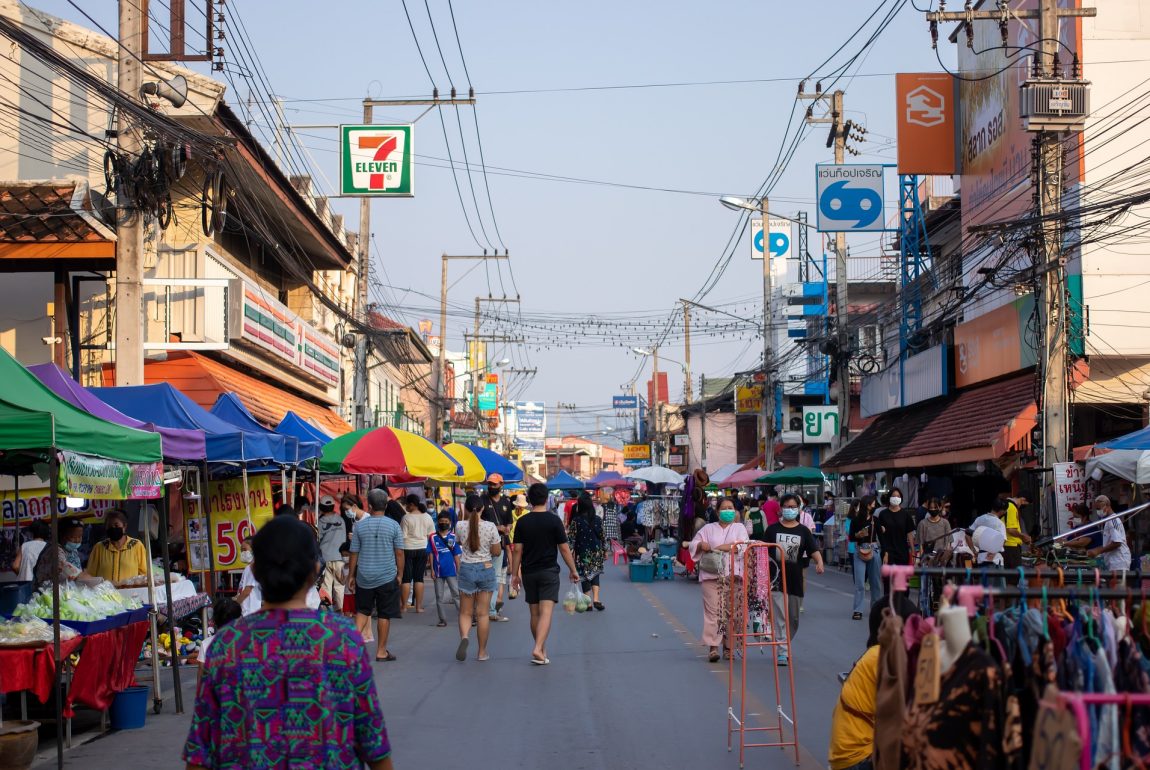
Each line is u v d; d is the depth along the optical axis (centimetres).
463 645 1359
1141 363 2191
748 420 6838
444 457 1975
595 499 4759
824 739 910
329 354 3195
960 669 423
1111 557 1479
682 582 2652
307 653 407
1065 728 355
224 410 1560
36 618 909
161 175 1412
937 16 1775
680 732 943
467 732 950
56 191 1920
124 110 1327
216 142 1488
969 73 2833
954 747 418
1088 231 2161
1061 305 1728
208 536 1328
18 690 853
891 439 2959
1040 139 1722
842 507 3278
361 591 1380
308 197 3209
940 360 2758
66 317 1930
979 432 2223
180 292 2145
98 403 1041
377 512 1407
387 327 4412
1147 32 2211
